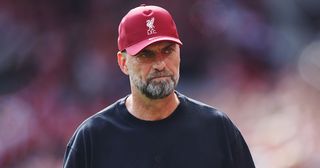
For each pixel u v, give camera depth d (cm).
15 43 4253
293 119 2786
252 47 3822
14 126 3581
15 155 3500
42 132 3547
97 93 3866
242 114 3231
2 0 4347
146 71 1162
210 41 3925
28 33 4269
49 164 3438
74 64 4062
